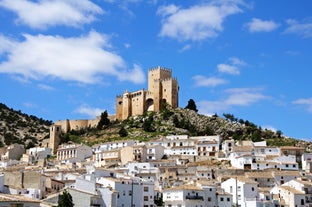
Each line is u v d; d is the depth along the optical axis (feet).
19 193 620.08
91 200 588.50
